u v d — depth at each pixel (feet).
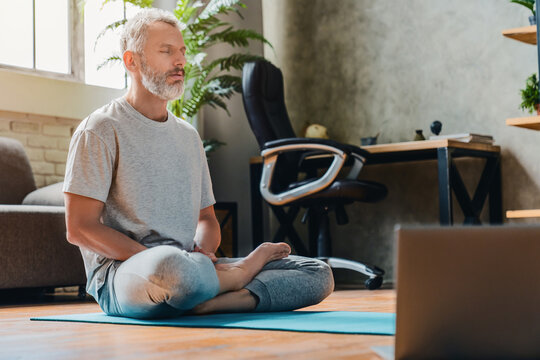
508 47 13.17
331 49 15.55
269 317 5.98
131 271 5.91
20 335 5.19
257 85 12.23
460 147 11.94
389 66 14.71
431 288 2.71
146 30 6.77
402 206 14.44
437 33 14.08
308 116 15.80
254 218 14.57
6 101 11.74
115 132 6.55
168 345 4.28
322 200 11.37
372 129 14.89
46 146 12.45
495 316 2.68
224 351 3.93
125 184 6.56
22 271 9.67
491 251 2.68
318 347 4.05
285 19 16.19
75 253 10.32
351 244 15.07
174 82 6.78
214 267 6.22
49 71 12.90
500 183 13.01
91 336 4.94
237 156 15.10
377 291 11.11
